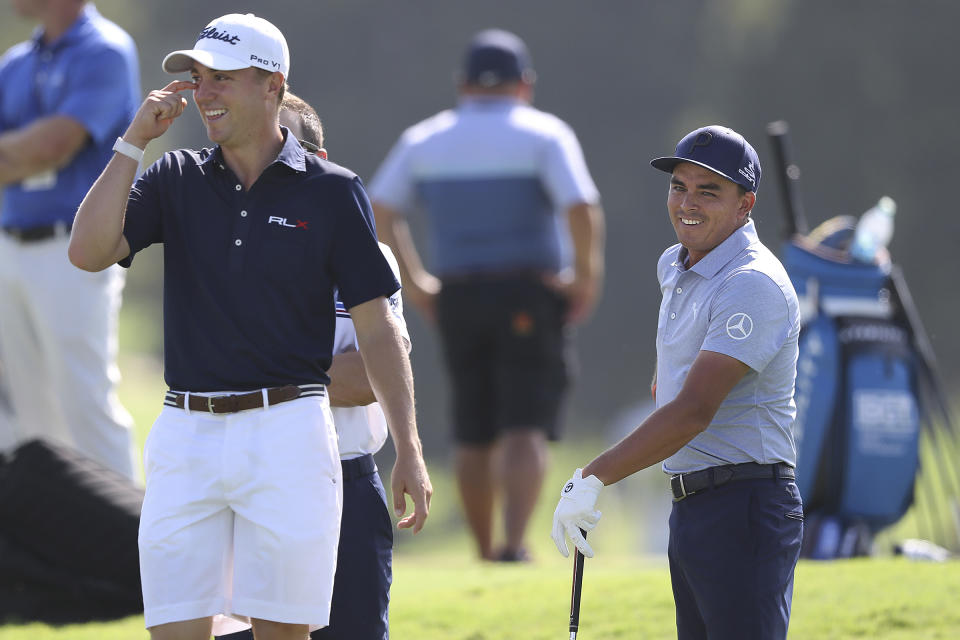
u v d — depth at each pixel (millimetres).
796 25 119562
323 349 14523
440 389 119125
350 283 14547
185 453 14125
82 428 25609
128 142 14305
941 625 19250
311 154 14867
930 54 117000
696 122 125000
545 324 31906
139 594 22531
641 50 130500
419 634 20250
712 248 14875
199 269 14367
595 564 27625
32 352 26531
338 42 136625
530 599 21766
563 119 131500
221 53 14164
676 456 14969
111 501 22750
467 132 31922
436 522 93000
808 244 25641
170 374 14477
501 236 31844
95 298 25500
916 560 23531
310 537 13984
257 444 14023
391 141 134875
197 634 14195
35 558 22578
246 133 14406
